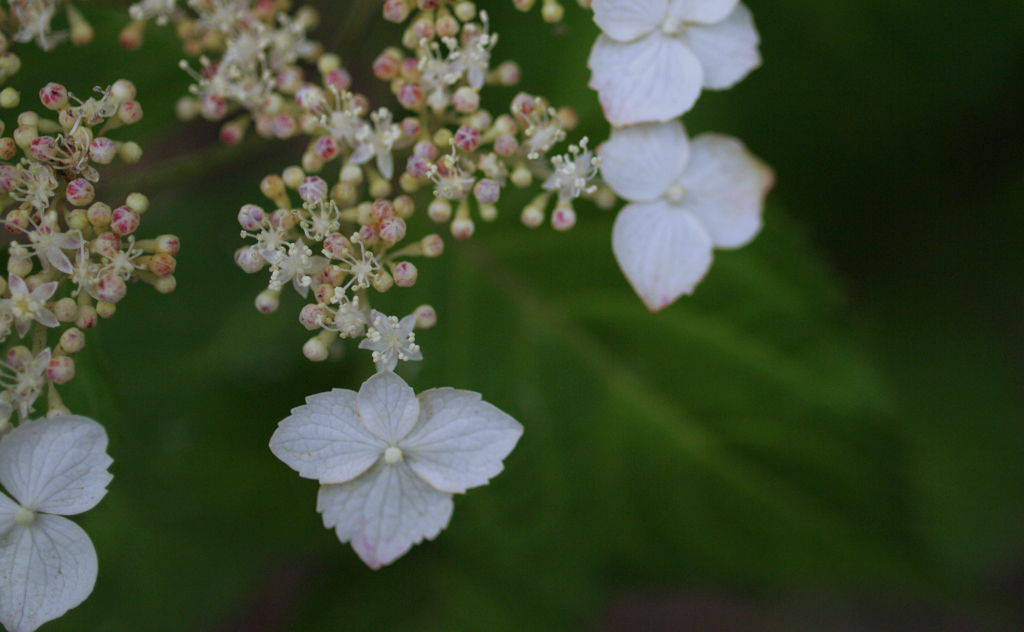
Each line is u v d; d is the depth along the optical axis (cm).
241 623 43
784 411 32
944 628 47
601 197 29
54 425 27
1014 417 36
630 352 32
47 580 27
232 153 31
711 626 50
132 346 33
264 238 27
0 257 28
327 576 35
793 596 35
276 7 30
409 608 35
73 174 28
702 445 32
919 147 36
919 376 36
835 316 31
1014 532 36
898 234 37
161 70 31
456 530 32
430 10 29
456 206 32
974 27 35
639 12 28
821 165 36
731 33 29
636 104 29
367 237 27
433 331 32
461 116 30
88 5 30
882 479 32
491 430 27
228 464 33
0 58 28
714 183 29
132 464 33
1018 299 36
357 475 27
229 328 34
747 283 31
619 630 50
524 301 32
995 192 37
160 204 34
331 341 27
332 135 29
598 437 32
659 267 29
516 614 34
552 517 32
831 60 35
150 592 34
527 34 32
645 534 33
